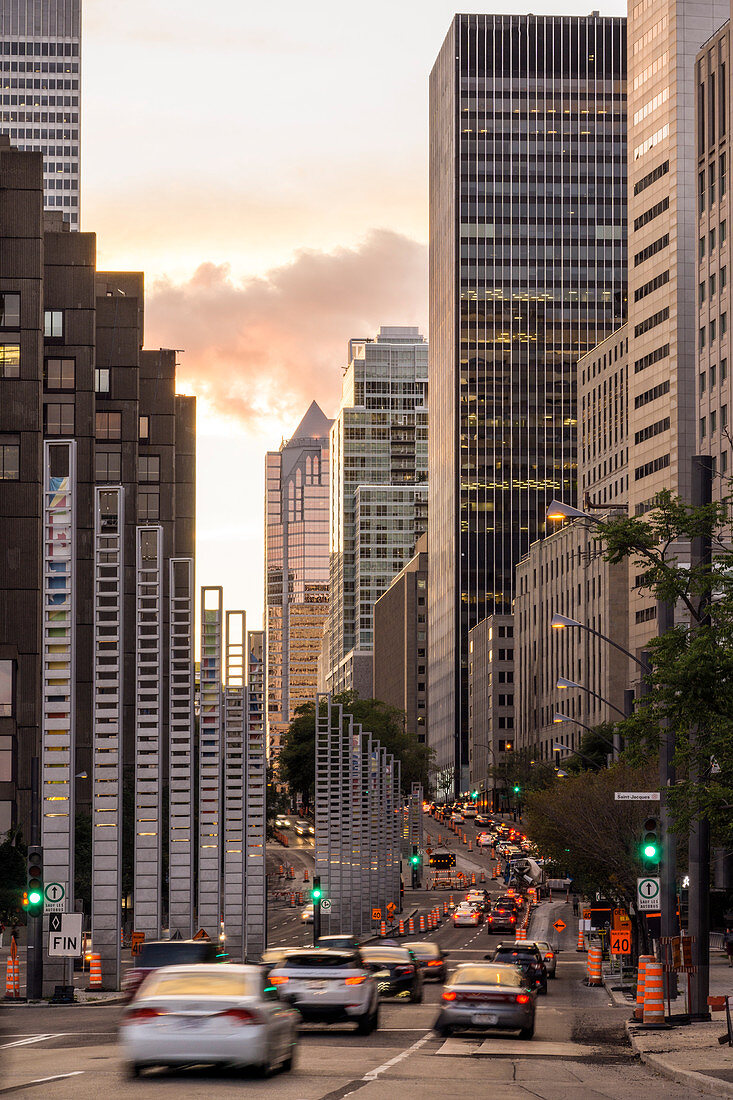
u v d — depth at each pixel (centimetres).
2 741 13675
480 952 11494
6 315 14662
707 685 4128
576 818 9012
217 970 3016
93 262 16000
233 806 9650
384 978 6194
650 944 7775
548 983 8669
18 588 14238
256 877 10162
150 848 8412
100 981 7312
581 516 4791
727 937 10419
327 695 13975
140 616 8675
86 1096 2586
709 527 4584
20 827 11600
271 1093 2684
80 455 15725
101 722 7706
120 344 17775
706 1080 3061
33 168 14788
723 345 16962
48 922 6938
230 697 10756
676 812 4388
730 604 4309
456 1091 2848
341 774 14338
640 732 4428
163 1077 2961
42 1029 4612
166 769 14912
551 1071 3425
